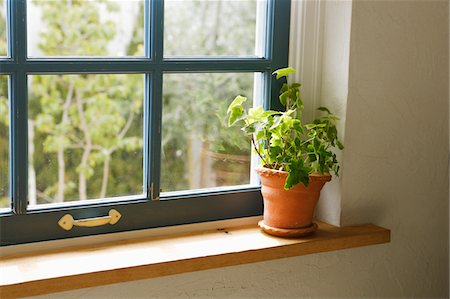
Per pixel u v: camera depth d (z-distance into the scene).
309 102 1.86
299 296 1.80
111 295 1.56
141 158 1.72
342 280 1.87
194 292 1.66
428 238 2.02
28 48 1.54
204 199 1.79
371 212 1.89
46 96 1.58
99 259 1.54
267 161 1.75
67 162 1.63
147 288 1.60
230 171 1.85
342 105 1.80
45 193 1.61
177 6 1.70
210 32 1.76
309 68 1.85
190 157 1.78
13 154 1.54
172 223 1.76
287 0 1.82
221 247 1.65
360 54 1.79
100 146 1.66
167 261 1.53
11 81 1.52
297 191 1.69
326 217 1.89
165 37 1.70
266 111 1.73
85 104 1.63
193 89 1.75
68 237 1.63
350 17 1.76
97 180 1.67
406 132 1.91
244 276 1.72
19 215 1.57
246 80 1.84
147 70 1.66
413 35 1.87
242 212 1.85
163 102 1.71
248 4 1.81
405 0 1.84
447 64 1.95
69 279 1.43
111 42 1.64
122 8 1.64
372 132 1.85
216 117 1.80
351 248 1.87
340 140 1.81
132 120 1.69
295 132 1.84
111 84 1.65
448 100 1.97
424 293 2.04
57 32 1.57
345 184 1.83
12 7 1.49
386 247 1.93
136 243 1.67
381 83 1.84
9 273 1.44
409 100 1.90
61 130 1.61
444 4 1.92
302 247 1.70
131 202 1.70
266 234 1.77
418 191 1.97
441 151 1.99
